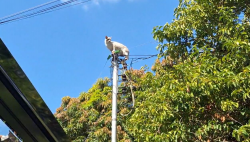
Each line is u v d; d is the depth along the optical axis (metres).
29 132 5.21
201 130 7.01
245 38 7.72
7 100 4.47
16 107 4.61
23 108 4.64
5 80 4.19
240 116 7.24
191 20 8.57
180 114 7.54
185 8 8.89
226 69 7.04
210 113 7.32
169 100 7.57
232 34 8.01
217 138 7.07
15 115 4.79
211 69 7.16
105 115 14.01
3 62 3.94
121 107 13.89
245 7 8.83
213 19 8.45
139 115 8.46
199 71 7.13
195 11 8.52
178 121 7.45
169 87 7.51
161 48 9.09
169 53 9.11
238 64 7.34
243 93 6.61
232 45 7.12
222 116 6.91
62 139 5.42
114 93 9.62
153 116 8.29
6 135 5.00
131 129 9.27
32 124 4.98
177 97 7.27
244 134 6.06
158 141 7.28
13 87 4.29
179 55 9.05
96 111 14.61
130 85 11.04
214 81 6.79
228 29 7.91
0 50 3.80
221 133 7.17
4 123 4.93
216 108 7.23
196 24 8.41
